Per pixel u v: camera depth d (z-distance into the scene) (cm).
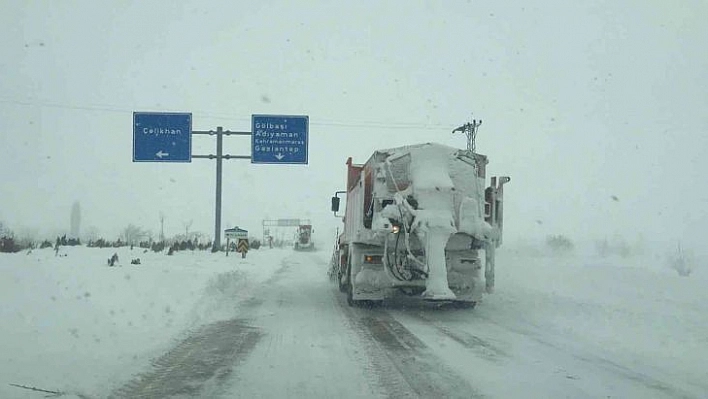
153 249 4019
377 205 1467
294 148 3312
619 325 1228
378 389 764
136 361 883
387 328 1247
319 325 1276
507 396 739
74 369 803
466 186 1470
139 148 3225
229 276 2227
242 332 1170
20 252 2984
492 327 1270
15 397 671
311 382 795
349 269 1634
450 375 841
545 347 1048
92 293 1427
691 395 752
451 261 1481
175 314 1308
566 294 1680
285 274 2905
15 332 984
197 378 805
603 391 766
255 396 727
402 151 1470
